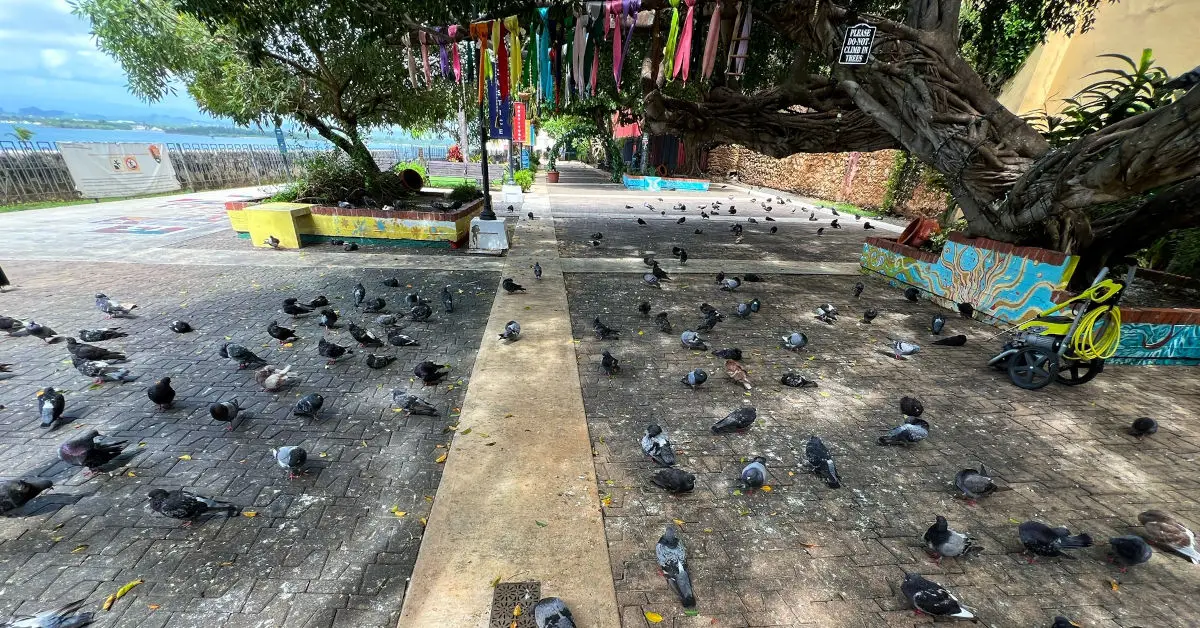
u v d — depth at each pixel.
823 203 28.97
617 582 3.49
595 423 5.57
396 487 4.41
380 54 13.30
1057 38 14.31
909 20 9.49
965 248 9.98
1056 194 7.86
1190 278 10.10
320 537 3.81
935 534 3.73
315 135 18.38
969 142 9.09
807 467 4.95
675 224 19.83
